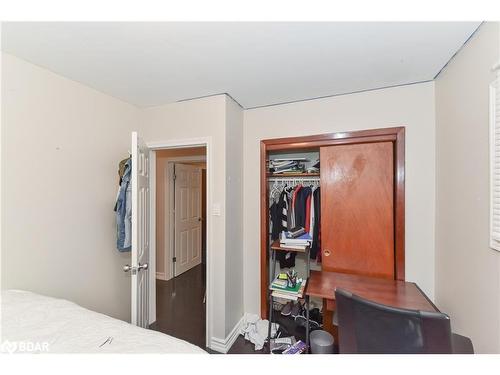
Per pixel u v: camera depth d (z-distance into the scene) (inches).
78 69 65.8
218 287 81.5
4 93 56.6
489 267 44.7
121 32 50.6
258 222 95.3
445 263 63.8
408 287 68.3
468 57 52.4
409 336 35.1
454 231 58.8
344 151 82.4
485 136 46.0
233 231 87.5
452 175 59.9
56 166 67.0
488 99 44.8
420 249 73.1
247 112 97.7
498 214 41.8
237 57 60.4
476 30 49.0
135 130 92.7
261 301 94.2
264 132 95.0
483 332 46.5
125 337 38.6
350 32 50.6
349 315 40.1
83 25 48.2
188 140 87.4
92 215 76.8
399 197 75.4
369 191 79.2
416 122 74.1
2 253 55.6
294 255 101.0
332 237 83.0
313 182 99.9
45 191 64.3
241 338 87.4
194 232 176.9
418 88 73.9
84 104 74.9
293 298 73.0
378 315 37.0
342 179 82.4
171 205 152.2
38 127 63.0
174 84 75.5
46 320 42.6
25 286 59.5
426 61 61.9
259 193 95.5
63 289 68.1
